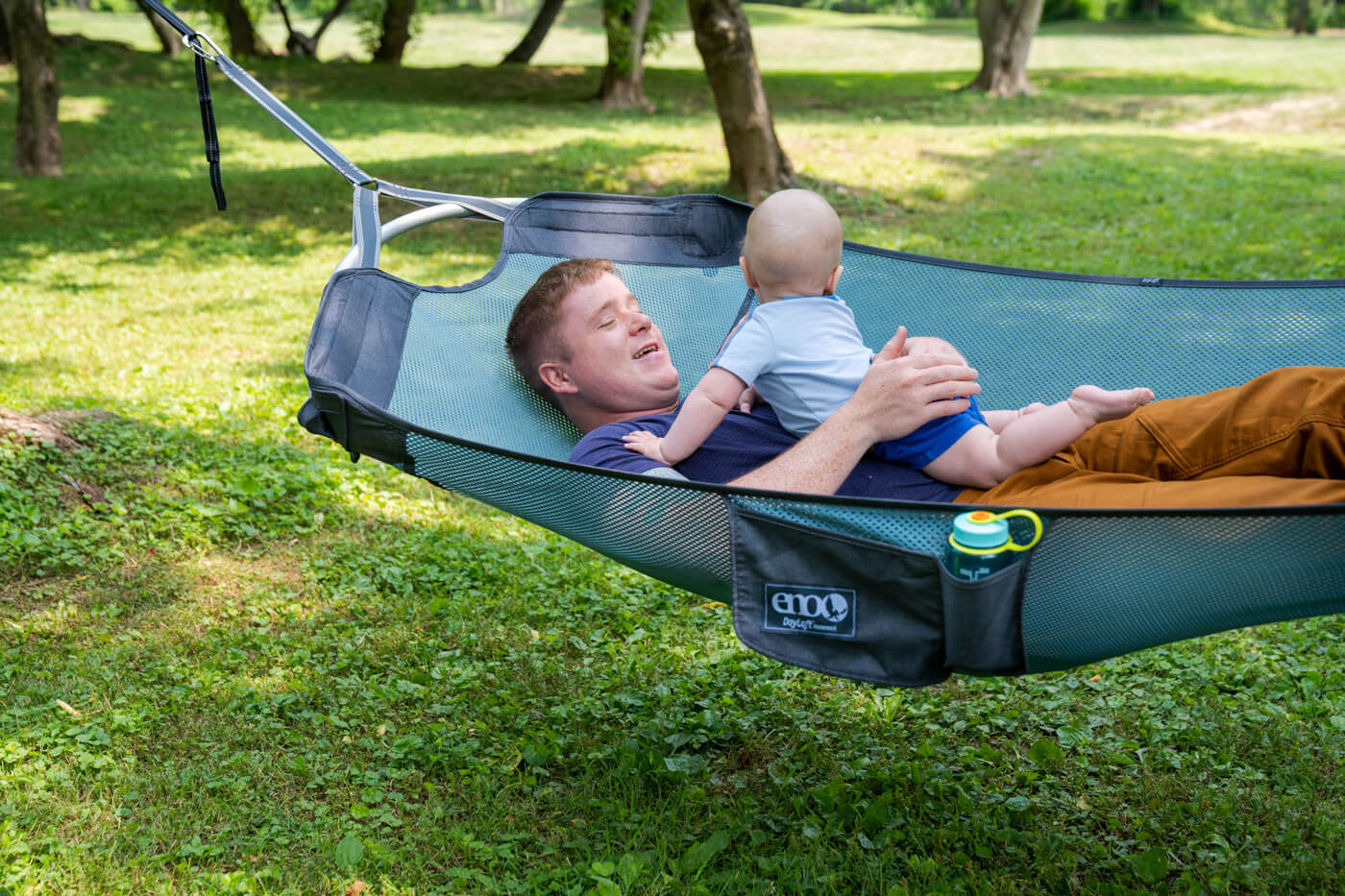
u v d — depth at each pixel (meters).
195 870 2.96
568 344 3.41
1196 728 3.63
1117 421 3.00
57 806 3.18
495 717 3.78
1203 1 57.12
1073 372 3.78
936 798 3.34
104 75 25.95
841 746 3.66
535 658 4.18
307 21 63.31
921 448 2.97
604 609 4.59
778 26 52.69
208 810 3.22
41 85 15.47
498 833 3.17
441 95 25.56
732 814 3.28
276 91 25.33
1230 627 2.50
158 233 12.59
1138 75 29.69
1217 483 2.65
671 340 3.98
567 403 3.52
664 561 2.67
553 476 2.58
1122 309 3.85
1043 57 38.00
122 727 3.59
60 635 4.21
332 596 4.63
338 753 3.57
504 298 3.83
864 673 2.55
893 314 4.04
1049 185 14.38
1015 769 3.54
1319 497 2.52
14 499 5.05
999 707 3.85
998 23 25.02
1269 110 22.30
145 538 4.98
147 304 9.71
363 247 3.67
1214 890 2.94
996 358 3.87
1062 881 3.01
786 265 3.01
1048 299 3.95
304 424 2.98
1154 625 2.48
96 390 7.04
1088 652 2.56
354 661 4.12
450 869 2.98
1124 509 2.25
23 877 2.89
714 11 12.79
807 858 3.05
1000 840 3.17
